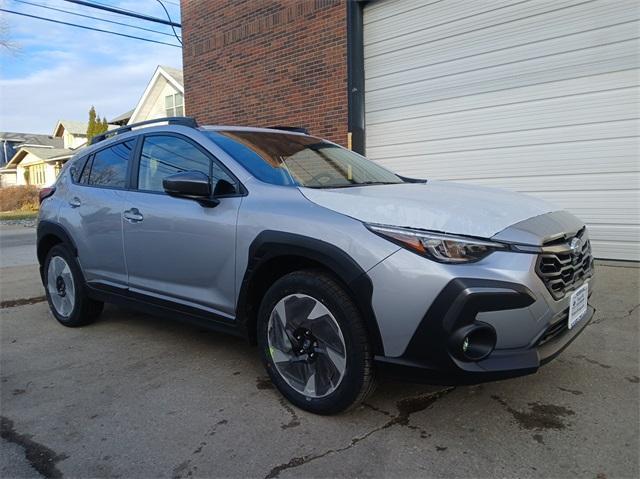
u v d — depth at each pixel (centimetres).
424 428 248
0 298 570
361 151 790
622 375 301
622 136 559
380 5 755
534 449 228
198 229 306
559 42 592
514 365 220
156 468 223
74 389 308
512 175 646
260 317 280
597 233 584
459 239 222
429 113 717
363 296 233
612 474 208
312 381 261
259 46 916
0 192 3036
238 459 227
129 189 368
